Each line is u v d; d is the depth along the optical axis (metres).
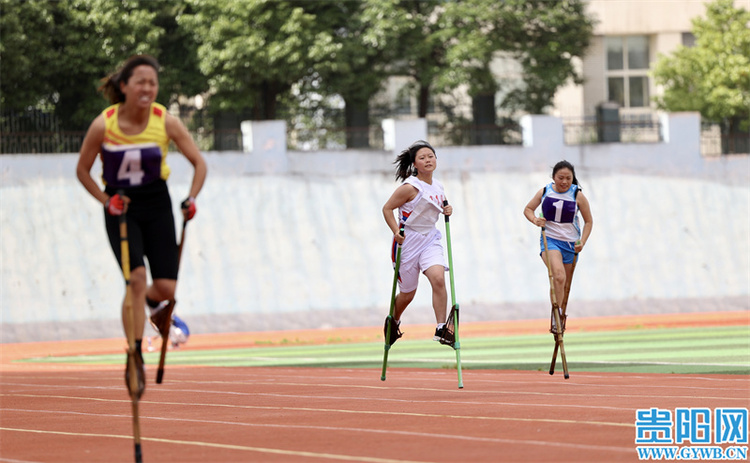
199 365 59.59
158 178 20.69
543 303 115.06
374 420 25.50
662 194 118.50
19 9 114.00
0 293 102.25
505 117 134.75
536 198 38.56
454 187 114.94
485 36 129.75
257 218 109.75
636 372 41.75
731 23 144.25
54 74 120.25
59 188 105.38
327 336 97.25
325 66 123.56
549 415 25.30
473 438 21.75
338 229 111.88
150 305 21.27
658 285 116.88
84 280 104.69
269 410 28.98
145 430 25.11
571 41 136.62
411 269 35.12
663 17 179.38
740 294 118.88
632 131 122.62
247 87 123.56
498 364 50.84
